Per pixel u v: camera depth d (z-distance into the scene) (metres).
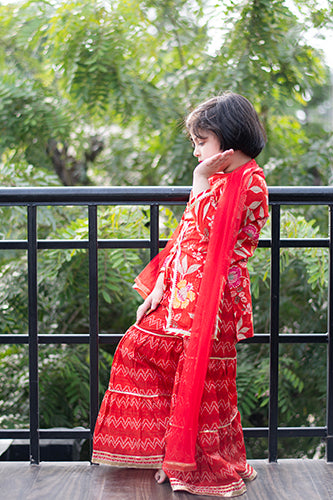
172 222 3.38
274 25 4.30
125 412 1.74
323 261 3.29
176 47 4.63
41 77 4.79
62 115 4.60
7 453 2.66
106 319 4.51
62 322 4.26
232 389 1.75
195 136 1.66
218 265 1.58
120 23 4.30
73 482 1.78
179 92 4.59
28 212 1.86
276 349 1.94
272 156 4.62
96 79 4.26
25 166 4.27
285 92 4.30
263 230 3.47
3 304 3.97
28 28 4.40
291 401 4.23
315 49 4.41
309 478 1.82
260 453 4.40
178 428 1.60
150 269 1.79
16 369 4.10
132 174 5.29
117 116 4.73
